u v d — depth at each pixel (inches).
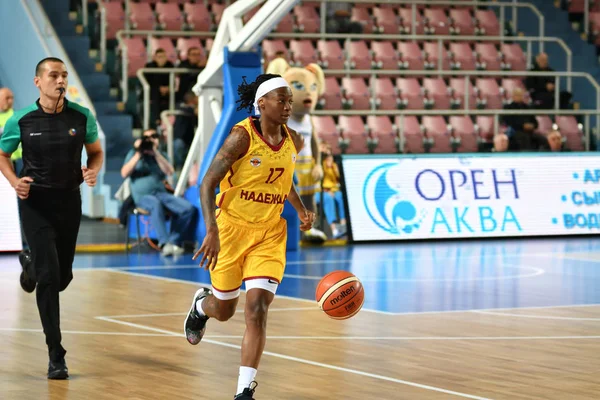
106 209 1022.4
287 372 370.6
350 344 429.1
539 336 454.3
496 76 1196.5
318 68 861.2
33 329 459.8
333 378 360.8
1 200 821.2
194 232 806.5
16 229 822.5
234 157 317.1
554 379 362.6
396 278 665.6
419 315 512.4
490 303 557.0
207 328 465.7
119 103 1063.0
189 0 1184.8
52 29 1032.8
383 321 492.7
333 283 336.8
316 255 807.1
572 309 537.0
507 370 377.4
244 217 326.3
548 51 1314.0
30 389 340.5
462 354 408.8
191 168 837.2
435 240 936.3
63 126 369.4
